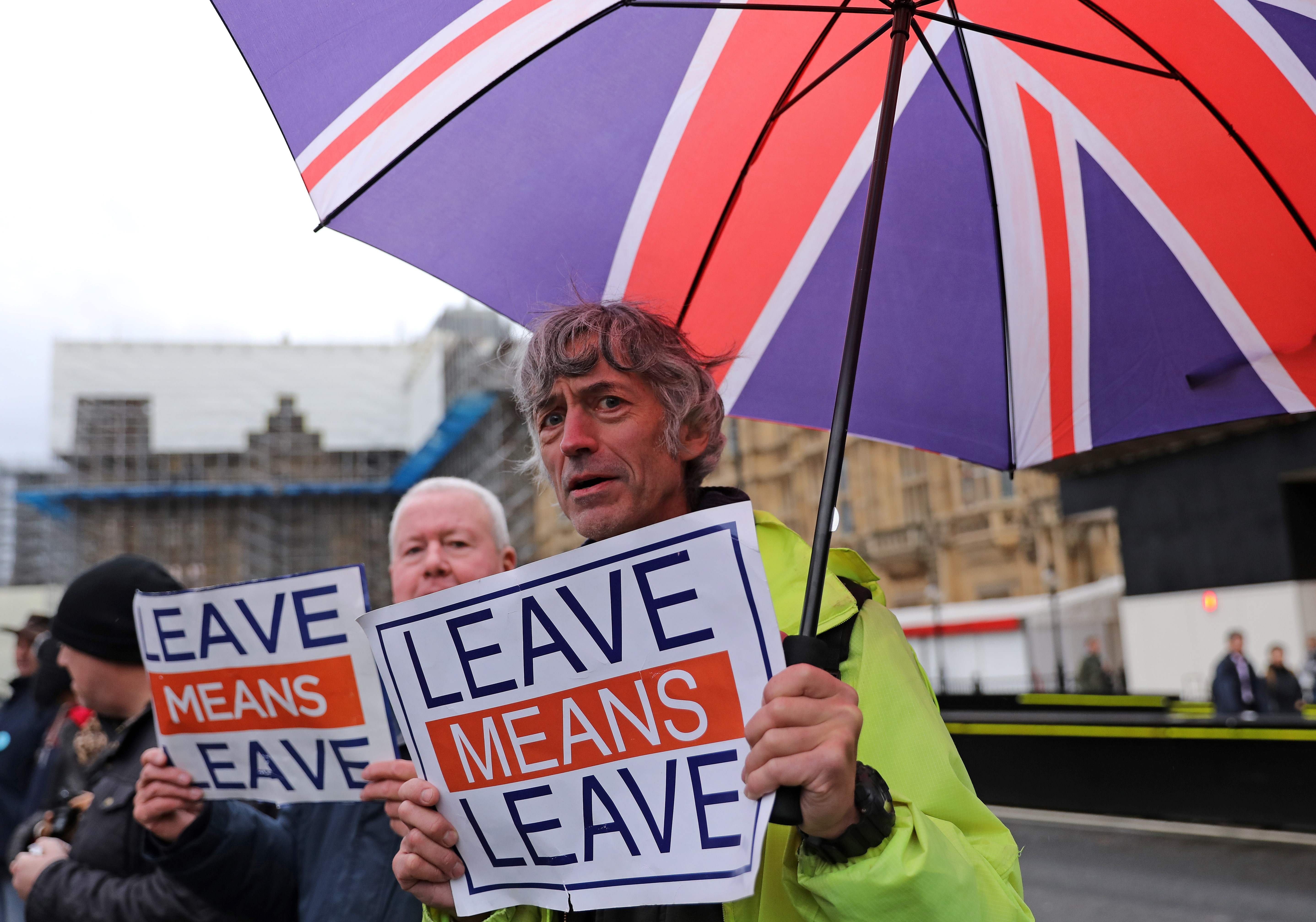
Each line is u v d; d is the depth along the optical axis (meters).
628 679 1.20
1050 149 1.62
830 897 1.03
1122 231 1.64
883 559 44.72
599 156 1.64
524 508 55.41
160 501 69.19
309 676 1.81
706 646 1.15
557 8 1.40
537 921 1.36
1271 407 1.61
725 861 1.10
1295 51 1.40
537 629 1.27
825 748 0.97
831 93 1.64
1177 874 6.85
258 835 2.03
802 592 1.29
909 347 1.75
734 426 51.25
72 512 68.25
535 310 1.60
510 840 1.29
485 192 1.61
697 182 1.68
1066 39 1.54
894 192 1.70
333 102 1.40
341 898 1.97
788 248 1.74
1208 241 1.59
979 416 1.78
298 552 71.00
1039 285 1.70
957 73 1.61
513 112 1.58
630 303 1.41
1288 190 1.52
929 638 34.22
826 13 1.56
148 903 2.01
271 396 72.69
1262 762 8.12
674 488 1.37
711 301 1.77
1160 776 8.73
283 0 1.36
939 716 1.25
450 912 1.40
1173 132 1.55
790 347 1.78
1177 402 1.66
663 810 1.16
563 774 1.24
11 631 4.50
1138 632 21.41
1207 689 20.02
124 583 2.45
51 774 3.55
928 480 43.59
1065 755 9.42
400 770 1.68
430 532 2.38
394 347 75.56
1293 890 6.28
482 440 60.28
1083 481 22.64
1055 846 7.91
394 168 1.56
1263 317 1.58
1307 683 14.77
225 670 1.87
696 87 1.61
